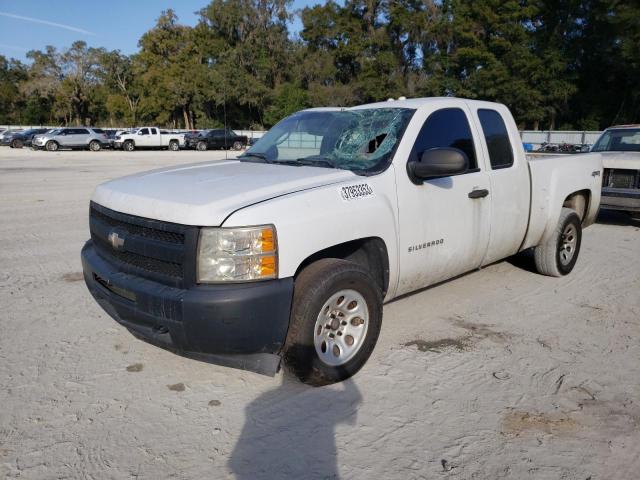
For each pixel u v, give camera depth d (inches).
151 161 1062.4
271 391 141.2
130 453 115.6
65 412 130.5
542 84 1672.0
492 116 197.9
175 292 123.4
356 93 2299.5
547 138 1505.9
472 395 139.9
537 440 121.3
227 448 117.6
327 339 140.1
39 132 1632.6
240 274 122.2
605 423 128.1
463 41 1860.2
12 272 244.5
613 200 350.6
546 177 219.0
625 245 313.3
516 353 164.4
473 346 169.2
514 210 201.0
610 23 1515.7
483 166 187.0
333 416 130.0
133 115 2851.9
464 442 120.3
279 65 2492.6
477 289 225.0
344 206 139.6
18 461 112.3
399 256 156.9
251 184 139.0
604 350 167.2
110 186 153.5
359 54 2281.0
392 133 164.1
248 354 128.2
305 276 133.3
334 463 113.0
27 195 508.1
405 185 157.5
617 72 1642.5
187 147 1590.8
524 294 219.0
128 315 134.1
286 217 127.2
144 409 132.3
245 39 2503.7
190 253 121.9
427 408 133.6
